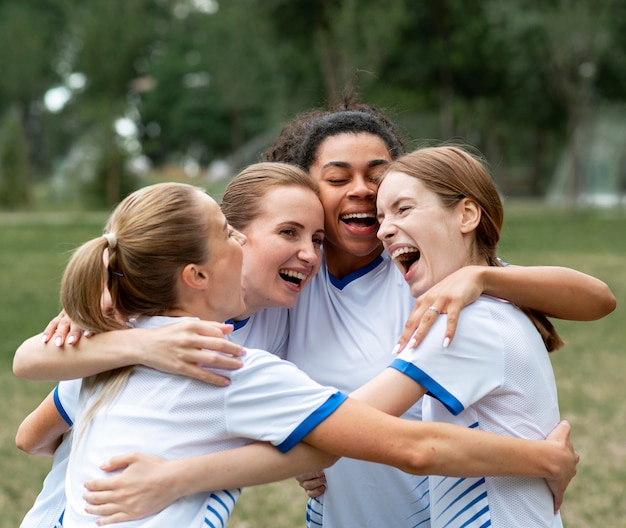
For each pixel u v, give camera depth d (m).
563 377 8.72
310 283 3.31
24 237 24.97
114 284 2.58
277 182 3.05
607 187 47.28
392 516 3.13
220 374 2.45
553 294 2.74
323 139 3.28
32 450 2.98
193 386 2.45
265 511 5.49
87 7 51.03
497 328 2.62
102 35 38.84
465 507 2.61
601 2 31.08
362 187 3.18
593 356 9.68
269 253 3.00
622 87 34.81
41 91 44.84
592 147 45.44
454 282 2.64
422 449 2.39
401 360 2.58
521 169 65.12
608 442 6.66
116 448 2.44
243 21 39.81
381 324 3.18
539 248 20.52
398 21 30.72
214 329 2.46
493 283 2.68
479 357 2.58
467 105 44.09
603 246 21.06
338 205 3.22
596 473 5.98
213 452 2.44
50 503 2.75
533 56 34.56
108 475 2.42
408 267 2.93
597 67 33.66
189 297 2.58
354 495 3.15
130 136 39.56
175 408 2.44
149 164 69.44
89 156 39.94
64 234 25.89
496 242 2.91
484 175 2.86
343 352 3.19
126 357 2.48
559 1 32.09
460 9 36.09
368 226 3.22
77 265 2.54
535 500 2.61
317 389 2.43
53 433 2.92
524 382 2.63
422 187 2.80
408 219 2.79
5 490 5.81
